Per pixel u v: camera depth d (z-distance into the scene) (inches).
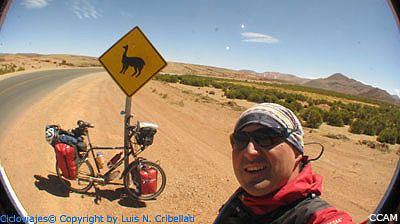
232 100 911.0
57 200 140.8
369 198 174.6
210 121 442.0
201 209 146.9
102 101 530.3
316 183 39.6
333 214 35.3
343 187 193.8
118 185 174.4
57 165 156.9
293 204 38.3
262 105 42.2
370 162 276.7
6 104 431.2
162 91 898.1
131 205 148.1
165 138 306.7
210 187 179.6
